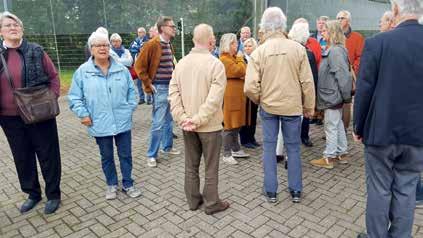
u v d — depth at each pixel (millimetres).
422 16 2156
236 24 12008
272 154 3457
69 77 10859
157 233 3029
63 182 4148
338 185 3865
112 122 3410
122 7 11648
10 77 3068
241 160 4688
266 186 3504
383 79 2199
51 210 3434
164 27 4371
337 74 3975
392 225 2512
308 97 3297
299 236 2922
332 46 4035
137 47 9273
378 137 2252
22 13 10367
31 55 3125
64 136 6137
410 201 2420
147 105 8617
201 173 4293
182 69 3123
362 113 2334
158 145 4523
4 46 3068
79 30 11047
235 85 4371
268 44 3260
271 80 3236
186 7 12508
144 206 3504
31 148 3424
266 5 8664
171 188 3896
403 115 2195
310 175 4141
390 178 2412
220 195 3684
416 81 2150
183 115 3100
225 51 4312
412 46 2127
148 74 4406
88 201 3648
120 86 3432
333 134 4250
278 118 3426
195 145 3260
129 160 3666
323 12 7723
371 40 2240
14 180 4270
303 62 3205
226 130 4480
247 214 3295
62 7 10727
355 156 4746
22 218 3355
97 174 4375
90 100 3336
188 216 3291
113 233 3057
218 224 3139
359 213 3266
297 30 4043
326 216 3225
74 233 3076
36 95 3109
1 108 3168
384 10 6824
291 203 3484
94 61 3391
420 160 2312
